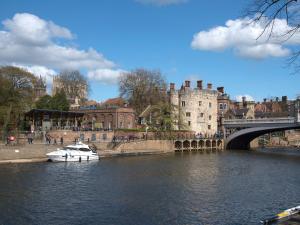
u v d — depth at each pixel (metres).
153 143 62.88
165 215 20.22
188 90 79.44
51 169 36.09
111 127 70.50
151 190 26.67
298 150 76.00
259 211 21.27
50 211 20.62
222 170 38.75
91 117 74.00
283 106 111.94
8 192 24.94
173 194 25.50
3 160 40.22
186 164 43.59
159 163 44.03
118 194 25.16
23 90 61.41
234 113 90.56
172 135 68.88
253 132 71.06
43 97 73.06
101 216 19.86
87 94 91.88
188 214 20.48
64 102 73.94
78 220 19.11
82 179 30.77
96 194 25.03
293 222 14.32
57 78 94.81
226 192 26.56
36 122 61.62
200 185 29.12
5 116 51.91
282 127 64.44
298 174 36.44
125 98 83.00
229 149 76.50
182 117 78.38
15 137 50.75
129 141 58.31
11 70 59.53
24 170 34.56
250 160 50.84
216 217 19.97
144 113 77.00
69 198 23.72
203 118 81.06
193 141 72.06
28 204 21.98
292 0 8.19
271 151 72.00
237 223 18.92
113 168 38.09
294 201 23.84
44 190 25.94
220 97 91.19
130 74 82.44
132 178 31.81
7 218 19.17
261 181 31.67
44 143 50.84
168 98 81.81
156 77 83.19
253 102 95.19
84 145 46.00
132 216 19.94
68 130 56.81
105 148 55.81
